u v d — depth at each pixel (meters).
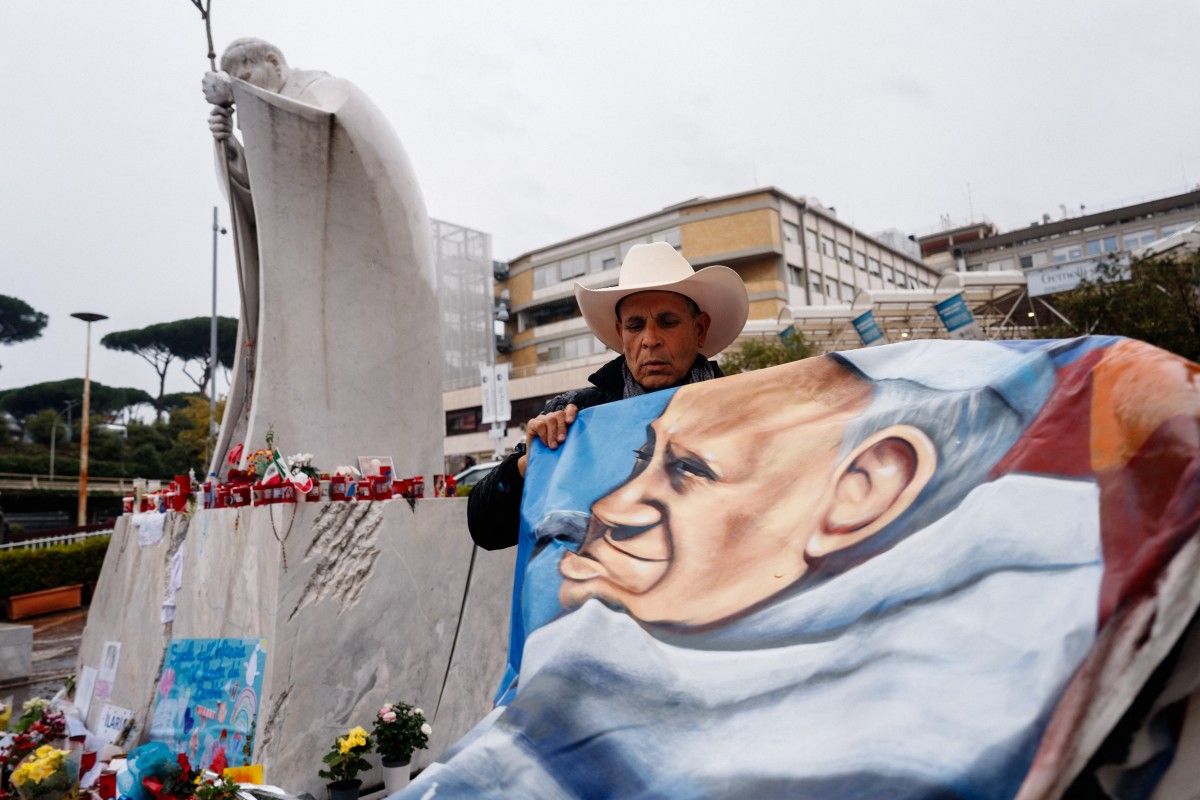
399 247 6.24
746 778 1.02
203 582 4.52
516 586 1.82
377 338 6.08
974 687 0.95
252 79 6.31
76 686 6.04
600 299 2.44
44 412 53.25
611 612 1.40
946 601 1.07
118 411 68.88
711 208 45.16
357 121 6.07
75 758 4.05
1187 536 0.90
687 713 1.16
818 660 1.13
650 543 1.53
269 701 3.70
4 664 8.38
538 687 1.26
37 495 38.62
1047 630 0.95
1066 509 1.05
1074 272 24.59
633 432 1.81
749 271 44.66
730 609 1.31
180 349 70.69
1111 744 0.91
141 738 4.55
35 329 73.81
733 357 25.11
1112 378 1.13
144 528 5.55
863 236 53.31
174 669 4.50
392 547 4.33
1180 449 0.97
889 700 1.00
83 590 14.62
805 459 1.53
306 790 3.72
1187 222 57.03
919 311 27.22
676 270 2.35
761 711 1.11
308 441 5.66
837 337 29.22
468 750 1.18
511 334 53.88
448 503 4.66
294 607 3.86
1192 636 0.92
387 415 6.05
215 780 3.10
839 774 0.95
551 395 38.78
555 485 1.78
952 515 1.19
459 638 4.57
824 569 1.29
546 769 1.14
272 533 3.93
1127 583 0.91
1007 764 0.86
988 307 28.77
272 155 5.74
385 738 3.89
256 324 6.32
